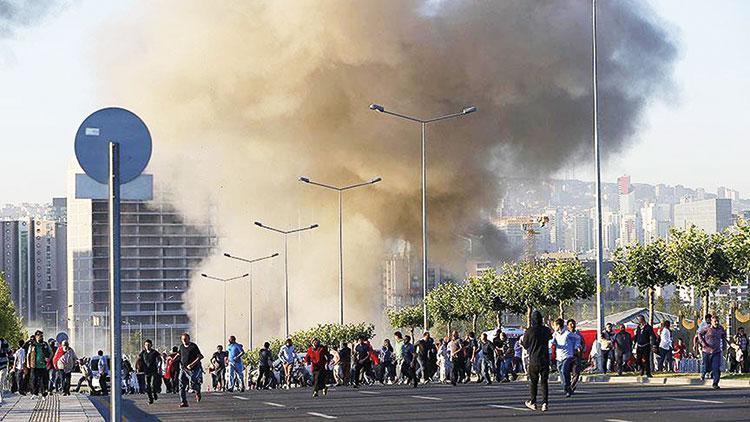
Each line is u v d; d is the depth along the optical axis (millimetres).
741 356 37125
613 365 42188
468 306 63562
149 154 9430
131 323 165875
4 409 25703
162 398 35469
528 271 62438
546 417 21172
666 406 23016
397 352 40844
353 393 34031
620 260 44000
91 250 172750
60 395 34875
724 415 20422
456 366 38406
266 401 31000
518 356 46031
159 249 167125
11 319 111375
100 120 9352
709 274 41656
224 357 43594
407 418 22203
